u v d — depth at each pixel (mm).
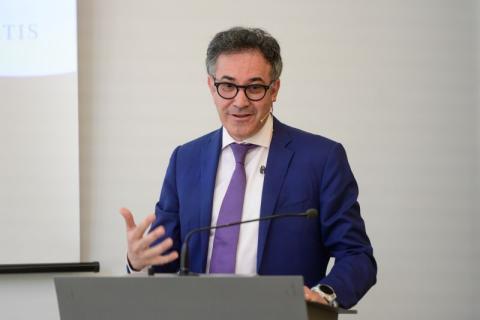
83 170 5797
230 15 5957
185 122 5883
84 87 5840
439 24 6027
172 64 5910
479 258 5895
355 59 5977
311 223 3605
